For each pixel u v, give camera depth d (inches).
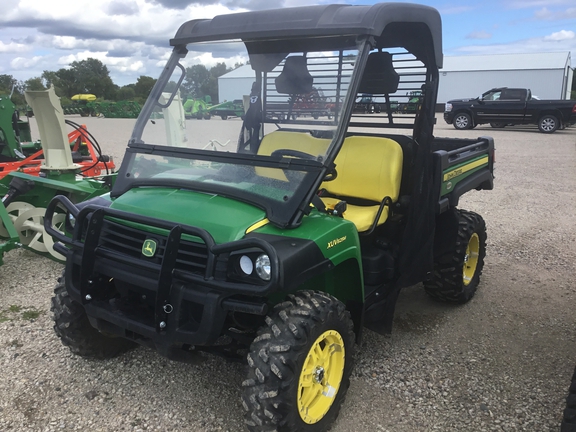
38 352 135.7
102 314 103.5
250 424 92.5
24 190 188.7
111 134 719.1
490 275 199.2
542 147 575.8
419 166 130.6
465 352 140.7
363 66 105.5
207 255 92.2
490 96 768.3
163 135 125.0
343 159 152.4
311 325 93.7
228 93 125.3
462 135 685.9
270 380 90.0
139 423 108.7
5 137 291.9
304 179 100.7
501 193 346.0
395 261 136.6
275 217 97.7
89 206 107.2
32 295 172.6
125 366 129.6
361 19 105.6
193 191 108.1
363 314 116.3
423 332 152.4
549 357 138.3
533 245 235.3
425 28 122.7
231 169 108.3
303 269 90.0
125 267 100.7
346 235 104.2
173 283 94.2
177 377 125.3
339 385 106.7
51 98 207.3
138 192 112.0
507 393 121.4
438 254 155.0
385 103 143.9
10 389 119.3
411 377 128.0
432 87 129.0
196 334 91.1
